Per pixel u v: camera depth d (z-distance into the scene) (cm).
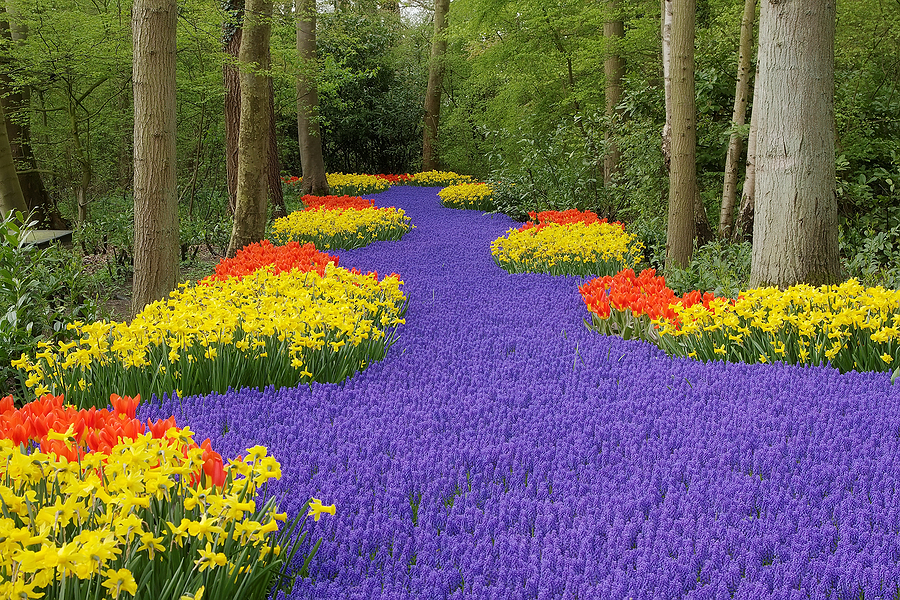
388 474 353
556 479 351
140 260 686
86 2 1459
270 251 932
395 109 3109
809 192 650
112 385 462
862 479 342
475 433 419
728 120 1188
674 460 372
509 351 615
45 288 632
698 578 274
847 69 1210
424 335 662
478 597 257
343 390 491
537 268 1018
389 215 1440
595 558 281
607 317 662
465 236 1439
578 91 1766
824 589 260
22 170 1500
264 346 508
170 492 250
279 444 393
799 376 488
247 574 237
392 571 273
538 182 1641
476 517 314
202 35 1201
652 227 1168
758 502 329
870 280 736
